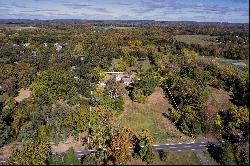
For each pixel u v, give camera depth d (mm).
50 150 89062
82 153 87500
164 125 105062
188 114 102188
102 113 100562
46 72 128250
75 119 96812
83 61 163875
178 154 79750
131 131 94250
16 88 130500
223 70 126750
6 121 99688
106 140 86875
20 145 93375
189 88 117062
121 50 184125
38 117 99250
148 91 123438
